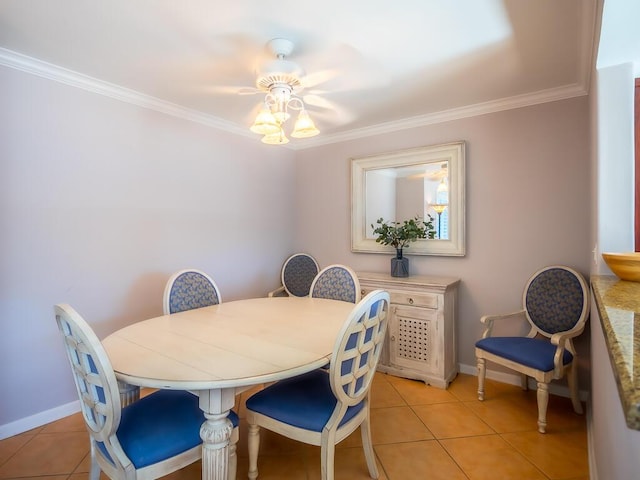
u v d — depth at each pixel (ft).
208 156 10.24
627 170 5.09
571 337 7.02
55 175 7.19
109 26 5.63
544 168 8.37
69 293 7.43
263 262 11.97
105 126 7.97
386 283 9.42
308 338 5.24
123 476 3.88
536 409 7.55
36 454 6.08
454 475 5.54
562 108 8.12
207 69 7.12
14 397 6.71
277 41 6.01
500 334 8.98
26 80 6.77
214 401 4.00
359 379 4.88
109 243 8.07
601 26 4.26
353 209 11.48
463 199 9.37
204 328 5.73
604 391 4.33
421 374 8.89
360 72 7.22
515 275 8.79
